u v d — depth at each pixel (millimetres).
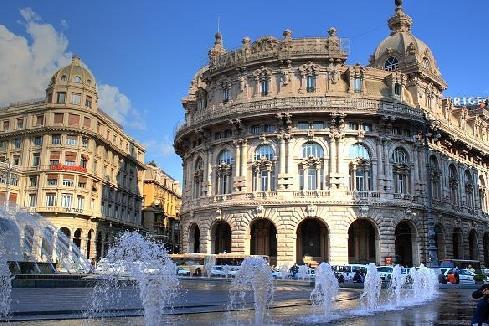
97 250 95438
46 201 88938
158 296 15672
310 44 65562
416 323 18531
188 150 74500
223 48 84250
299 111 61594
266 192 61594
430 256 62750
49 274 37625
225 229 68500
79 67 97750
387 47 76750
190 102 81812
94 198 94562
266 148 63906
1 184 88250
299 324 17953
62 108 92812
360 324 18188
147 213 122812
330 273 22031
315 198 59938
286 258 59219
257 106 63594
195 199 68750
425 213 64438
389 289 41906
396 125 64500
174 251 139625
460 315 21781
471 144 79438
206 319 18984
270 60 66000
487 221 82750
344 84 65750
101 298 26938
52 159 91312
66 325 16297
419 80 71312
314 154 62438
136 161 114812
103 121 100000
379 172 62156
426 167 65938
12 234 43031
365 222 64438
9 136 94375
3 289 18031
